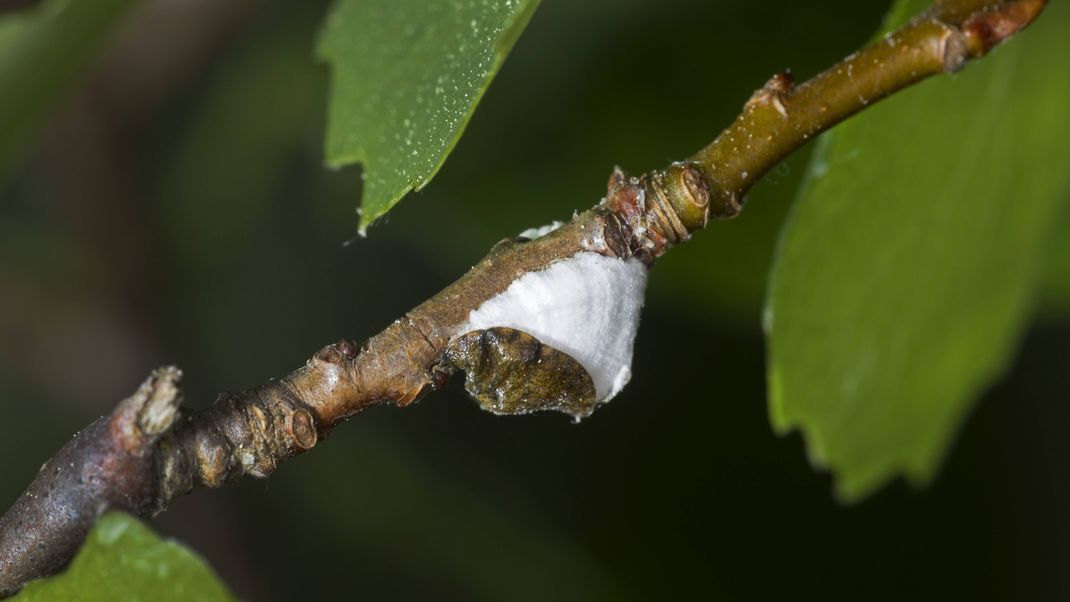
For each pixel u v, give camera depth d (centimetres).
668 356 19
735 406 19
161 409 13
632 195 13
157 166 20
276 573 19
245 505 19
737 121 13
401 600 19
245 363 20
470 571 19
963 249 16
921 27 14
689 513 19
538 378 13
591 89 18
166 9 18
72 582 13
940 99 15
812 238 15
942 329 17
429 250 19
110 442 13
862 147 15
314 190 20
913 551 19
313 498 19
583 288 13
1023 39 16
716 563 19
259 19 19
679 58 18
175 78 19
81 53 16
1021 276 17
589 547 19
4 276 19
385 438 20
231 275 21
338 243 21
